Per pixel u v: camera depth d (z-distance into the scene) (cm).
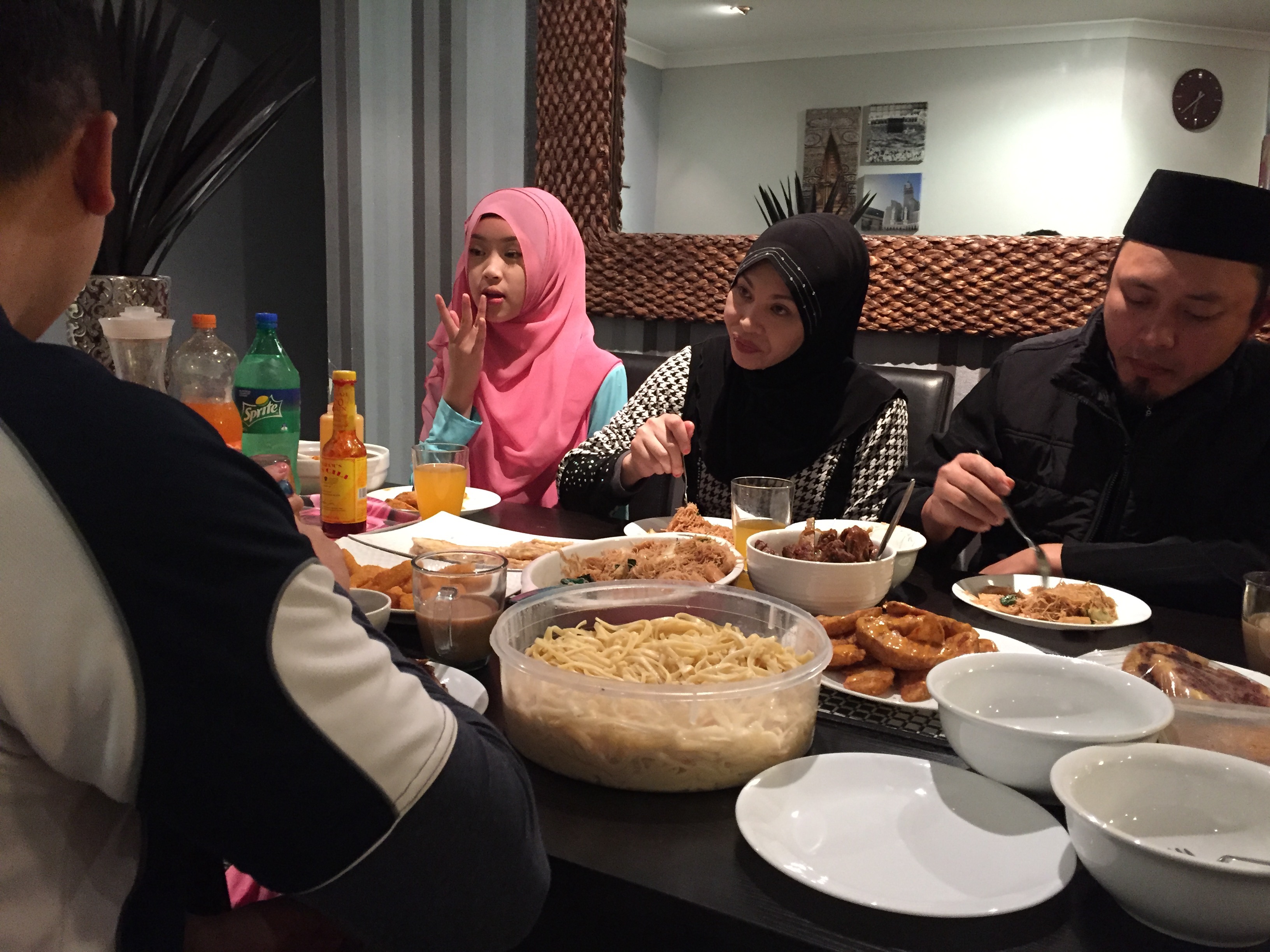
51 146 50
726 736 67
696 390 190
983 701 73
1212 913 49
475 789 53
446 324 210
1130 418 150
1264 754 67
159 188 155
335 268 316
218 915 64
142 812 46
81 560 41
